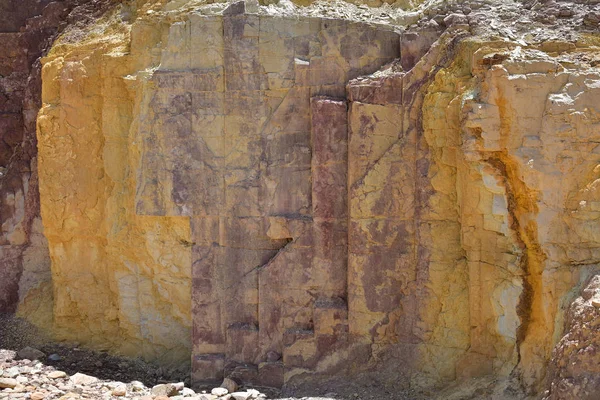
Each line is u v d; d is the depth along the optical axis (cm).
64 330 1113
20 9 1279
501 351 819
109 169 1048
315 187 918
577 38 812
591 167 739
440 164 852
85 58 1061
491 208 802
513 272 788
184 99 955
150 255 1005
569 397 679
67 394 883
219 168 955
